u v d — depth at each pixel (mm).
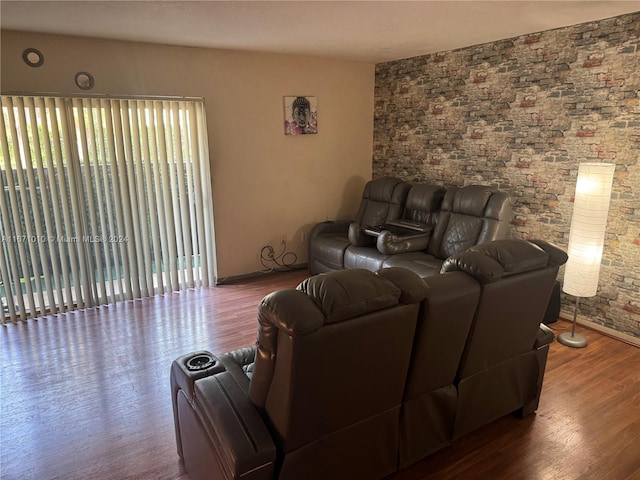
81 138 3762
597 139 3377
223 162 4566
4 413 2533
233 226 4766
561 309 3811
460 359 1996
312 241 4930
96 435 2346
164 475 2062
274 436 1569
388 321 1554
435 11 3014
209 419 1614
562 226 3705
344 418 1667
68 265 3924
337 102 5207
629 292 3330
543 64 3652
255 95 4613
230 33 3607
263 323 1433
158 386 2811
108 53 3785
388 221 4703
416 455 2008
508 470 2061
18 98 3484
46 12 2891
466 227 3994
